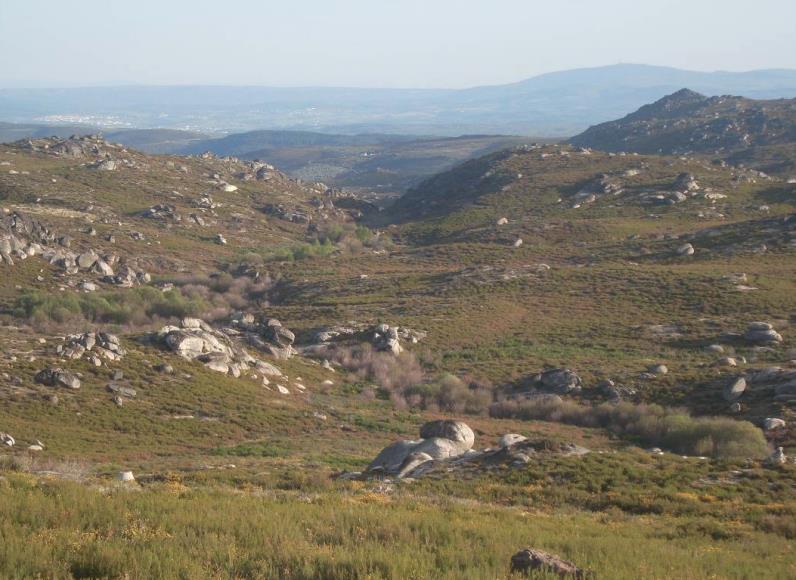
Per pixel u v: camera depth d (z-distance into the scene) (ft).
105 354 182.50
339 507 54.70
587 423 175.42
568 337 252.01
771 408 157.69
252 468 104.01
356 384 221.05
